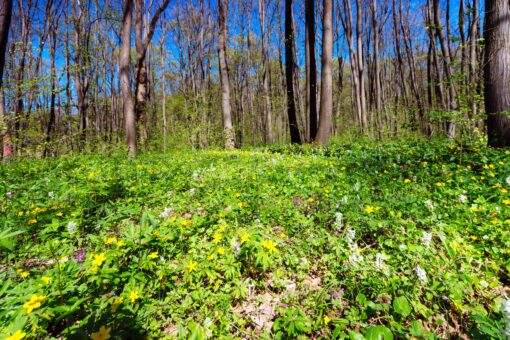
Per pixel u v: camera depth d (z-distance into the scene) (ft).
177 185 18.90
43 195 16.05
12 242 8.29
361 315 7.09
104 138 45.27
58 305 6.90
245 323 7.49
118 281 7.75
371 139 46.29
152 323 7.04
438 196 14.15
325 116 40.04
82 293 7.55
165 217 12.86
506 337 5.08
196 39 98.37
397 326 6.46
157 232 10.42
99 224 11.18
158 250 9.86
